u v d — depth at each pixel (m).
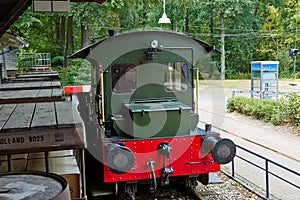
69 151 3.52
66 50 24.44
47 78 10.26
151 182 5.46
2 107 4.14
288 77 39.38
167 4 36.72
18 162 3.15
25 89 6.75
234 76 41.81
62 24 26.33
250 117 14.34
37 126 2.50
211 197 5.82
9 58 14.59
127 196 5.80
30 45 24.38
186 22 41.03
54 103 4.57
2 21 6.36
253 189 6.11
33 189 1.52
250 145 9.73
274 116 12.55
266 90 18.70
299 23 40.00
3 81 10.14
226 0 38.19
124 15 21.36
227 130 12.06
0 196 1.44
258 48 43.06
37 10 5.52
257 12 44.38
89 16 20.00
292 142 9.97
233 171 6.84
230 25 41.91
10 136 2.46
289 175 7.00
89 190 5.65
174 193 6.16
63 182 1.58
